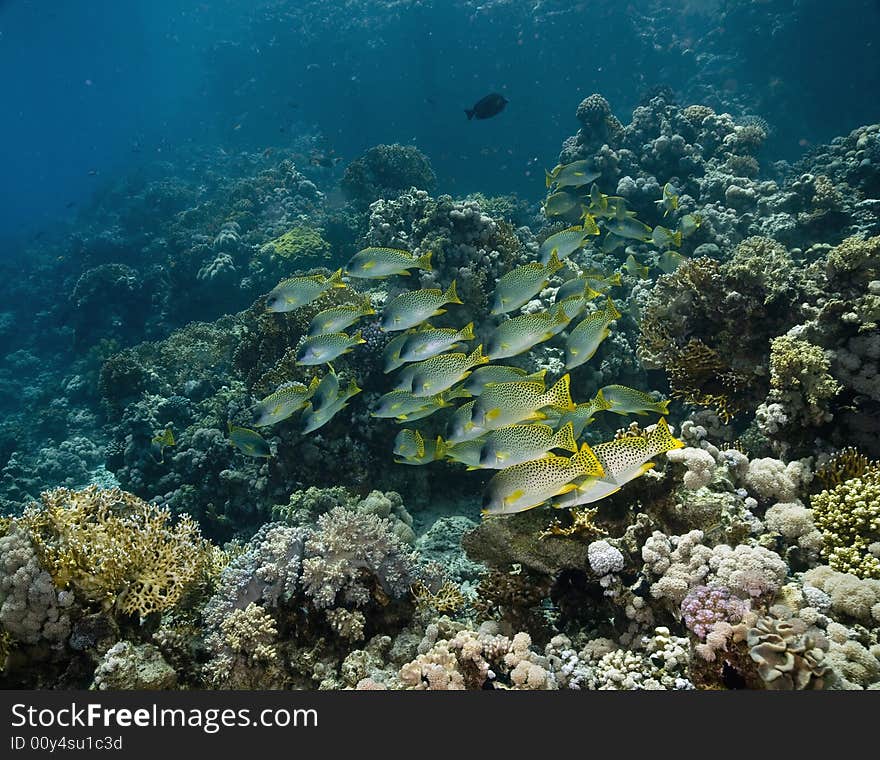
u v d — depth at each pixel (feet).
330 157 74.49
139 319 64.49
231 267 58.80
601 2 94.12
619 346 32.99
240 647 14.03
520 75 99.55
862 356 18.43
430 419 28.96
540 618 15.58
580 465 10.94
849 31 83.35
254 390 32.22
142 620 15.48
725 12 93.81
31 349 78.38
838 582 13.39
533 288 20.75
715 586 12.57
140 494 34.50
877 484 15.42
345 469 28.73
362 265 21.86
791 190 43.11
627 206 47.26
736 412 22.07
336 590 14.88
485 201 67.92
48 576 13.83
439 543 23.17
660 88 61.62
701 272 22.99
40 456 49.03
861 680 11.39
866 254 20.01
